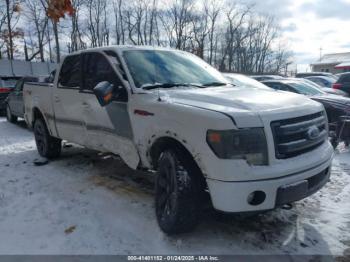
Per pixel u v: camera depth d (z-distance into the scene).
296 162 3.14
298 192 3.12
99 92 3.84
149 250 3.25
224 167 2.92
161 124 3.47
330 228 3.68
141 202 4.27
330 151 3.66
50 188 4.81
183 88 4.09
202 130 3.05
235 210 2.94
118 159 6.16
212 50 45.50
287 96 3.77
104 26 38.88
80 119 4.98
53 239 3.45
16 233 3.57
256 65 55.91
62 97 5.34
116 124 4.22
